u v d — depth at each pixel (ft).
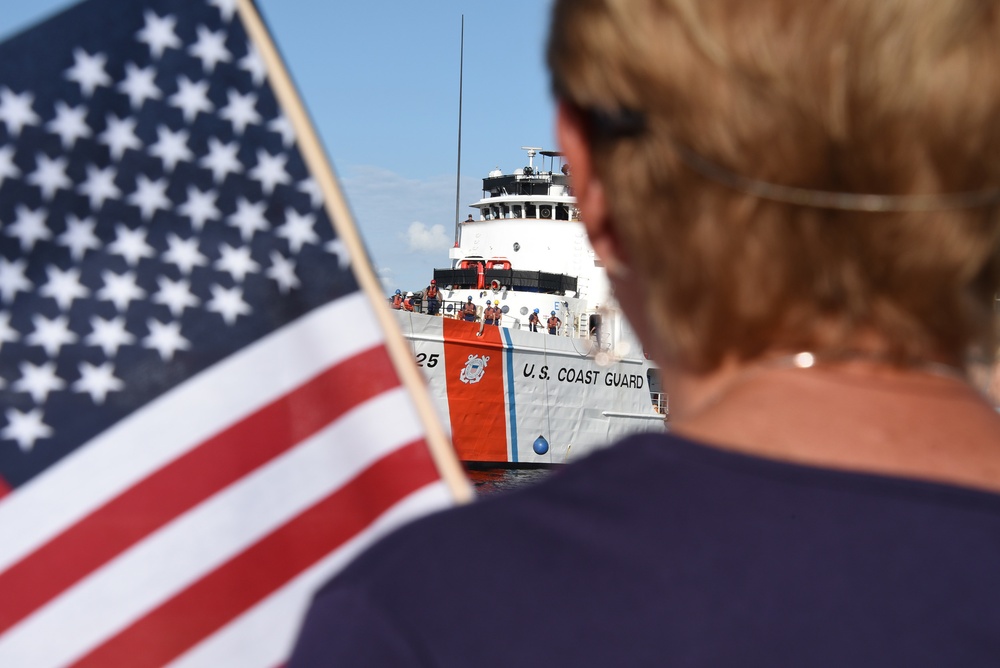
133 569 6.83
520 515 3.33
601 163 3.60
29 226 7.09
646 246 3.46
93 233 7.15
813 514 3.11
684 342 3.44
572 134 3.77
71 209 7.14
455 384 78.64
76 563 6.80
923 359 3.30
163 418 7.02
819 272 3.20
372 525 6.99
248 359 7.15
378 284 7.32
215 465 7.00
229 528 6.95
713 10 3.28
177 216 7.27
